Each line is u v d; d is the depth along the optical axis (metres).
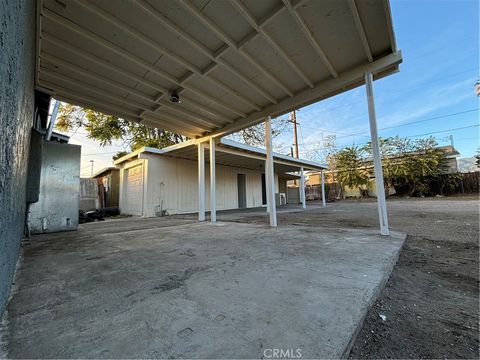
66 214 4.79
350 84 4.05
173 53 3.21
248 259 2.48
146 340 1.09
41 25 2.62
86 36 2.78
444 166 15.15
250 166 11.76
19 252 2.67
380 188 3.67
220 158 9.30
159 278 1.94
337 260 2.37
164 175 8.78
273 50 3.27
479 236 3.65
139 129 13.26
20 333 1.15
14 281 1.89
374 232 3.96
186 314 1.33
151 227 5.28
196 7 2.49
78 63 3.34
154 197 8.41
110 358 0.96
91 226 5.62
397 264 2.48
